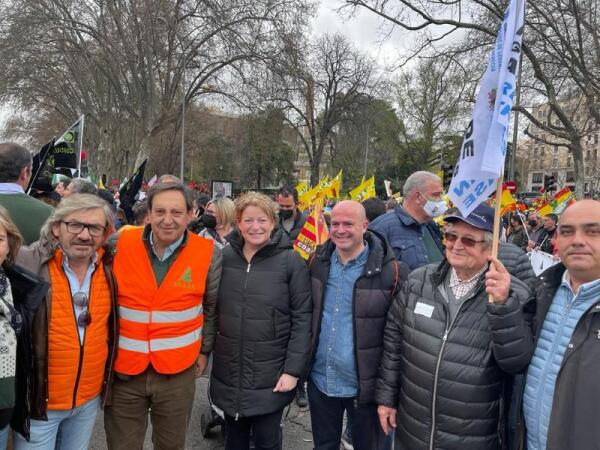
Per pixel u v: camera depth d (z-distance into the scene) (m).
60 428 2.55
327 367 2.95
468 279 2.50
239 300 2.86
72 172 6.15
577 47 16.36
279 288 2.88
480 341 2.35
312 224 5.18
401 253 3.83
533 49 16.34
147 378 2.70
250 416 2.86
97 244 2.41
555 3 15.07
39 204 3.13
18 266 2.22
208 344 2.96
